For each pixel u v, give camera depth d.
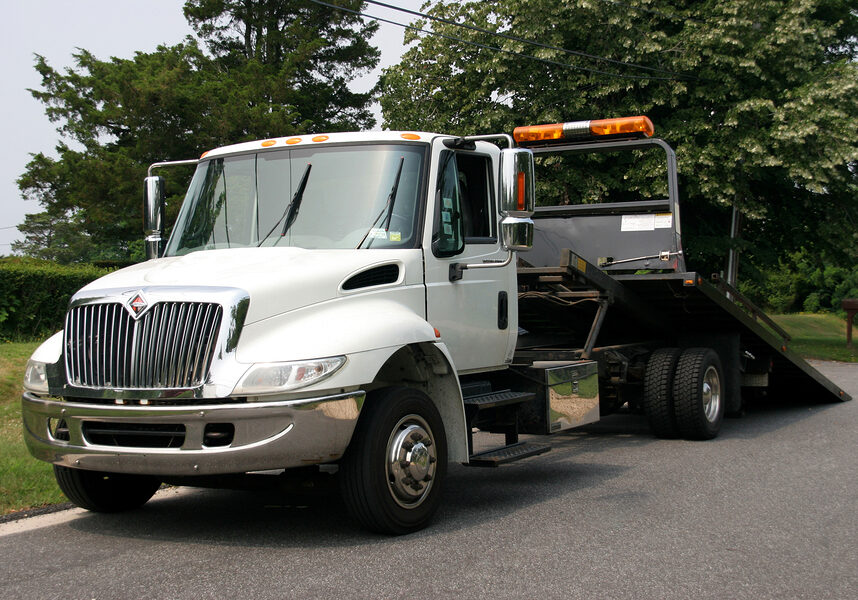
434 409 5.89
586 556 5.15
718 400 10.02
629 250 9.97
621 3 22.16
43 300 17.55
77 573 4.88
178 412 5.07
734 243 24.20
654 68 22.66
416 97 26.00
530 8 22.70
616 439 10.11
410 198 6.25
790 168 21.88
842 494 6.93
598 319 9.05
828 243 25.64
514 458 6.47
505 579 4.69
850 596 4.48
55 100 33.44
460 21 25.56
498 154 7.15
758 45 21.84
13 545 5.53
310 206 6.28
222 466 5.04
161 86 29.05
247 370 5.07
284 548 5.37
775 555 5.20
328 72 40.94
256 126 30.00
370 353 5.39
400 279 6.01
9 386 11.25
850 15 25.89
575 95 23.14
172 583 4.67
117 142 34.81
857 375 18.41
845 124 21.48
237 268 5.56
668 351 9.92
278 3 39.00
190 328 5.17
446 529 5.81
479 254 6.79
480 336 6.79
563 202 22.38
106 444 5.38
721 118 22.64
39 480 7.00
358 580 4.68
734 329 10.56
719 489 7.14
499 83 24.17
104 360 5.35
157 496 7.09
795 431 10.45
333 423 5.17
